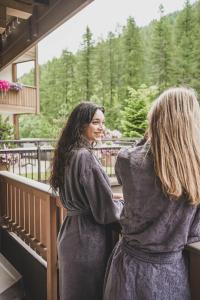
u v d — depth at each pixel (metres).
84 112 1.62
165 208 1.05
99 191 1.50
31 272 2.79
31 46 3.51
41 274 2.59
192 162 1.02
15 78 14.62
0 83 12.84
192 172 1.02
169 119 1.06
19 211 3.24
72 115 1.66
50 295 2.32
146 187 1.08
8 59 4.20
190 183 1.01
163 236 1.06
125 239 1.20
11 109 13.56
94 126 1.63
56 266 2.33
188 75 31.89
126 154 1.16
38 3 2.98
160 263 1.09
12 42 4.00
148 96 20.91
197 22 33.56
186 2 34.56
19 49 3.78
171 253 1.09
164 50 33.97
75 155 1.56
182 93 1.10
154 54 34.28
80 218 1.59
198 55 31.88
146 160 1.11
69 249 1.58
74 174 1.55
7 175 3.48
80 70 40.84
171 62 33.34
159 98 1.14
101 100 39.25
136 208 1.11
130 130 19.14
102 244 1.57
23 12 2.89
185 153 1.03
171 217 1.04
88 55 40.84
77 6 2.53
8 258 3.42
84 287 1.55
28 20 3.44
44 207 2.64
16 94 13.73
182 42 33.06
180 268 1.10
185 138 1.04
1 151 5.90
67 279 1.59
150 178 1.08
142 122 18.89
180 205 1.04
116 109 36.62
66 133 1.64
